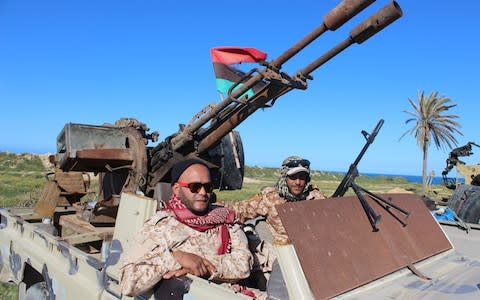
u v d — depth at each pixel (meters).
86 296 3.08
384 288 2.39
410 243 2.89
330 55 3.70
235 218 3.17
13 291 5.98
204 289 2.32
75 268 3.40
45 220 5.62
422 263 2.83
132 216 2.95
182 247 2.79
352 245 2.51
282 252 2.21
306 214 2.43
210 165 5.32
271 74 3.87
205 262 2.69
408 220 3.08
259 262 3.31
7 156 52.94
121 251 2.96
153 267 2.59
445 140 33.19
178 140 5.01
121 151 5.15
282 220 2.30
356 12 3.20
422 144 33.03
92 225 4.61
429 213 3.37
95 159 5.03
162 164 5.16
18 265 4.45
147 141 5.48
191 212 2.93
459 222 4.03
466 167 10.72
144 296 2.70
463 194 6.50
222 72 4.20
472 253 3.27
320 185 39.03
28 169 47.16
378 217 2.75
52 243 3.84
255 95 4.35
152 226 2.80
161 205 3.18
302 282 2.15
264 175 62.00
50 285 3.66
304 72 3.94
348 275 2.33
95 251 4.60
